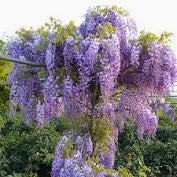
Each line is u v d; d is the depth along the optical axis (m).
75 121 4.15
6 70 9.31
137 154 12.80
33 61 4.23
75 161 4.21
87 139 4.21
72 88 3.99
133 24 4.23
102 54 3.91
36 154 11.15
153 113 4.59
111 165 4.56
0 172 10.81
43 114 4.22
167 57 4.16
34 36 4.25
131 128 13.52
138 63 4.11
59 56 4.09
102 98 4.02
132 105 4.30
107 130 4.19
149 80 4.19
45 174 11.22
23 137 11.97
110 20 4.15
